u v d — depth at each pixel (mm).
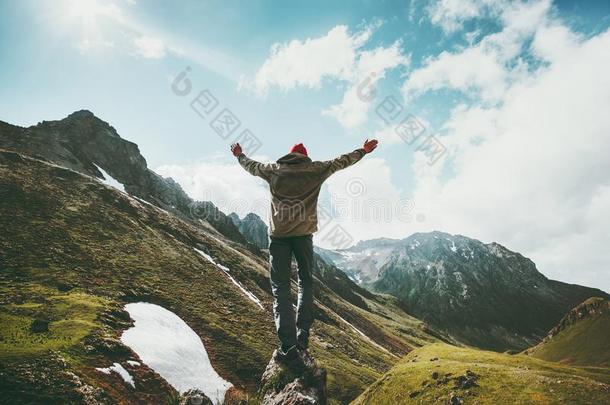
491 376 31234
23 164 92062
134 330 49969
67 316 46844
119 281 65562
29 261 60344
